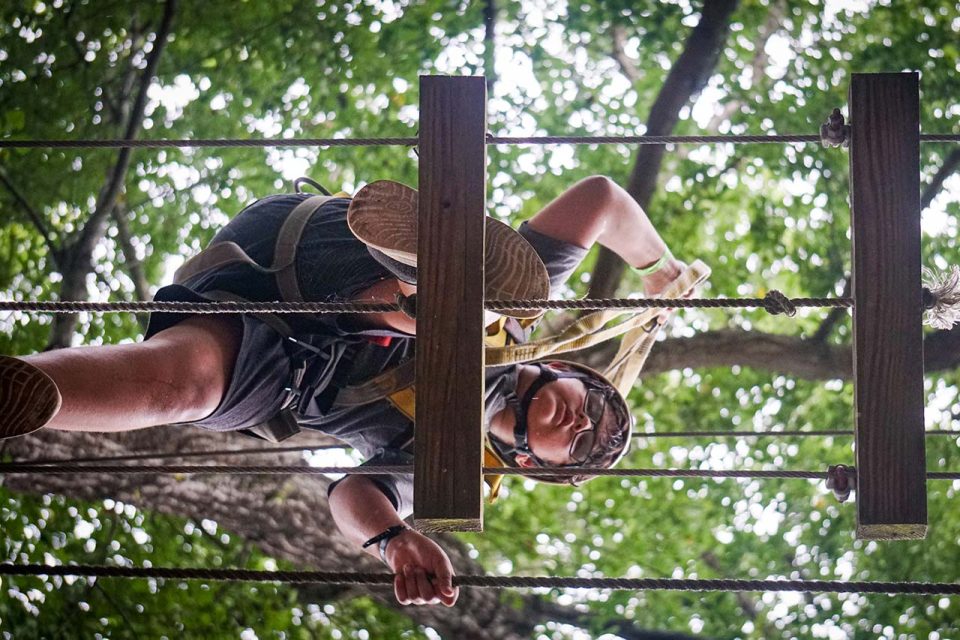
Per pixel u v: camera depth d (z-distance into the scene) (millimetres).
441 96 3383
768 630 9469
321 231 4395
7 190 8617
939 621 9328
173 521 9094
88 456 7367
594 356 7953
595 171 9312
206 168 9102
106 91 8883
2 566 3352
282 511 7852
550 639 9219
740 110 9516
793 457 9812
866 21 9531
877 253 3332
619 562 9633
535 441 4969
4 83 8773
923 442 3246
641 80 9477
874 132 3391
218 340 4180
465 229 3318
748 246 9602
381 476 4676
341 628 9039
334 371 4480
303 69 9203
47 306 3439
